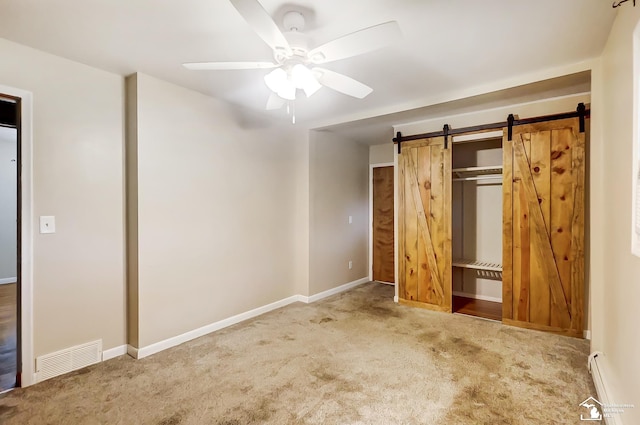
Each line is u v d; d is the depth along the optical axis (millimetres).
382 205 5324
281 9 1759
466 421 1837
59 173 2355
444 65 2502
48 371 2303
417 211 3928
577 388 2160
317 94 3109
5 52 2123
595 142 2416
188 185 2992
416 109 3408
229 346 2855
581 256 2982
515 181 3264
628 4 1663
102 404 2012
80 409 1963
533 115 3232
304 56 1788
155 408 1974
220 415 1908
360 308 3941
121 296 2689
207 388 2189
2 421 1850
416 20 1885
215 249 3242
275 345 2873
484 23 1932
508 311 3320
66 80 2381
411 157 3951
